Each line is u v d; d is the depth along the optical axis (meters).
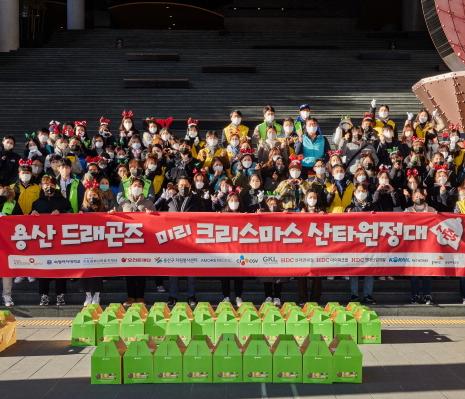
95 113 20.30
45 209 10.73
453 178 12.69
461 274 10.38
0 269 10.27
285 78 24.16
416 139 12.66
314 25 45.03
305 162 12.85
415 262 10.38
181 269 10.34
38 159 12.28
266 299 10.59
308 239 10.34
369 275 10.38
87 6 44.91
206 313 8.56
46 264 10.28
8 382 7.11
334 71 25.03
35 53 26.52
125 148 13.84
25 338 9.00
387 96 21.55
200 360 7.10
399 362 7.82
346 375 7.05
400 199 11.23
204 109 20.72
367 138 12.98
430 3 17.12
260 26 45.25
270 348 7.41
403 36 35.28
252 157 11.82
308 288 11.27
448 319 10.16
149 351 7.14
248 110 20.67
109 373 7.05
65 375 7.36
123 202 10.95
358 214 10.33
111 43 32.25
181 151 12.21
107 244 10.31
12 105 20.70
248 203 11.02
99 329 8.55
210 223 10.32
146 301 10.94
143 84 22.36
